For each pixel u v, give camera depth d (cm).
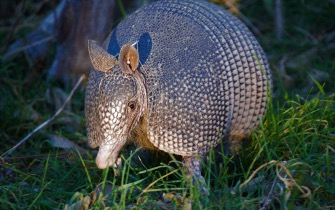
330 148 526
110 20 749
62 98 726
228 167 548
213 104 493
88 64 750
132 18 525
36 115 694
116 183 542
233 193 496
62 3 812
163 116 475
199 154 501
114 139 464
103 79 467
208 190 482
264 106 561
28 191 538
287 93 666
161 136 482
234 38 532
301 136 555
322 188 500
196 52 492
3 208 500
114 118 458
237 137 570
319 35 852
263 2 908
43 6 907
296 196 491
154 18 511
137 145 530
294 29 861
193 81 481
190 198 475
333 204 485
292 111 576
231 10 836
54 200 523
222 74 505
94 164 577
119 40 509
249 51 540
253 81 540
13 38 852
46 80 778
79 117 686
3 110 693
